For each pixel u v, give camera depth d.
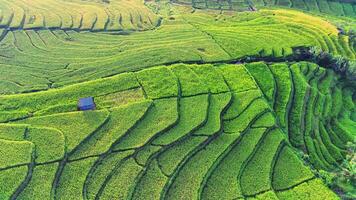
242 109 62.03
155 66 70.50
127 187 48.97
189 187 50.03
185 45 78.38
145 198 48.25
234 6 101.38
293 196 50.47
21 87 65.06
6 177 48.31
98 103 59.97
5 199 45.91
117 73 68.81
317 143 62.41
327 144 63.16
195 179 51.00
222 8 99.56
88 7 93.25
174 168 51.78
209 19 92.62
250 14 95.88
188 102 61.69
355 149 61.66
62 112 57.94
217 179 51.62
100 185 48.91
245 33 84.88
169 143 54.66
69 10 91.12
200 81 66.31
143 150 53.50
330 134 65.75
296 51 79.69
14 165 49.66
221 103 62.31
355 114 72.88
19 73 68.94
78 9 91.94
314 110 68.44
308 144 61.34
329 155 60.72
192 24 89.19
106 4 95.75
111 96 61.59
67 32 83.06
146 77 65.94
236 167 53.19
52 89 63.97
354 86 79.25
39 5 91.81
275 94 68.94
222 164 53.59
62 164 50.84
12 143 52.41
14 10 88.06
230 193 49.97
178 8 97.50
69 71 69.69
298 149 60.19
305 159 57.59
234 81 67.75
